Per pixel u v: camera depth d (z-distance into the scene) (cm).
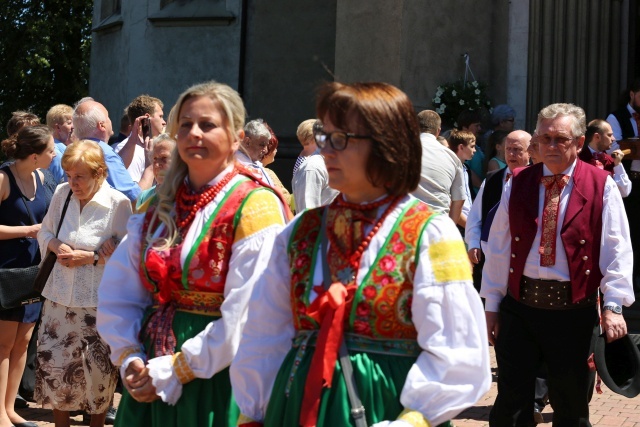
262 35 1561
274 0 1552
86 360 573
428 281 278
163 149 651
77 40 2716
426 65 1228
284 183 1513
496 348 501
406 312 282
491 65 1266
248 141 744
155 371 352
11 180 652
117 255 372
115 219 580
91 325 577
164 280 358
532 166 505
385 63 1226
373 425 273
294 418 287
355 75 1261
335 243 289
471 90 1211
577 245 484
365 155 282
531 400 498
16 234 640
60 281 575
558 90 1255
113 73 1817
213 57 1598
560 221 488
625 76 1283
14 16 2647
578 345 487
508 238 500
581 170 493
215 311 359
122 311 367
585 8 1252
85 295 572
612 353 517
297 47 1540
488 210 698
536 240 490
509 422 494
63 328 576
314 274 290
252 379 304
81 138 705
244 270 350
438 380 274
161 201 367
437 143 716
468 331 278
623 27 1281
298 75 1538
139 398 356
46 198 664
